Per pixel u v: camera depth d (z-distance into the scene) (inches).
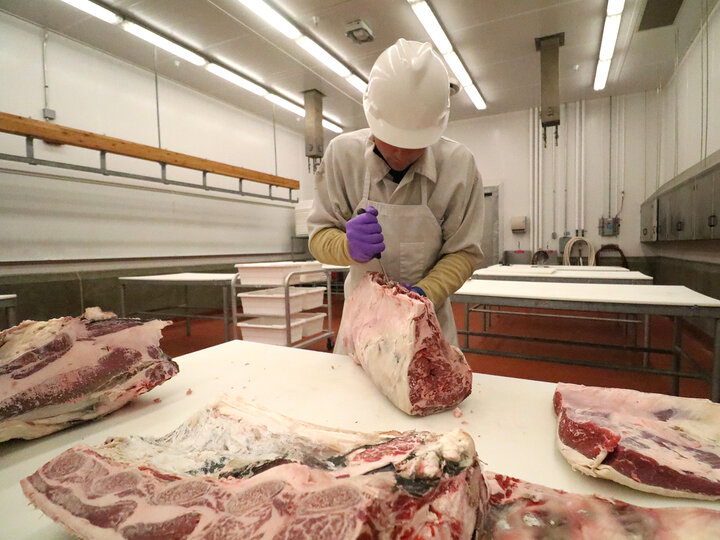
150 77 196.5
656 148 239.1
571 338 166.7
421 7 145.1
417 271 58.1
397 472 18.4
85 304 168.2
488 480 24.0
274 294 125.3
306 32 164.7
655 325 193.5
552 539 19.5
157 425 34.5
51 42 157.6
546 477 25.9
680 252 202.5
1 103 143.9
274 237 282.7
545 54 173.6
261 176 233.5
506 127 273.7
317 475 19.8
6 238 145.2
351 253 48.3
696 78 179.6
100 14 144.1
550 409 35.8
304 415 35.5
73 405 33.3
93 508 20.6
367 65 197.3
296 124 290.7
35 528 21.9
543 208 266.2
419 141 44.2
